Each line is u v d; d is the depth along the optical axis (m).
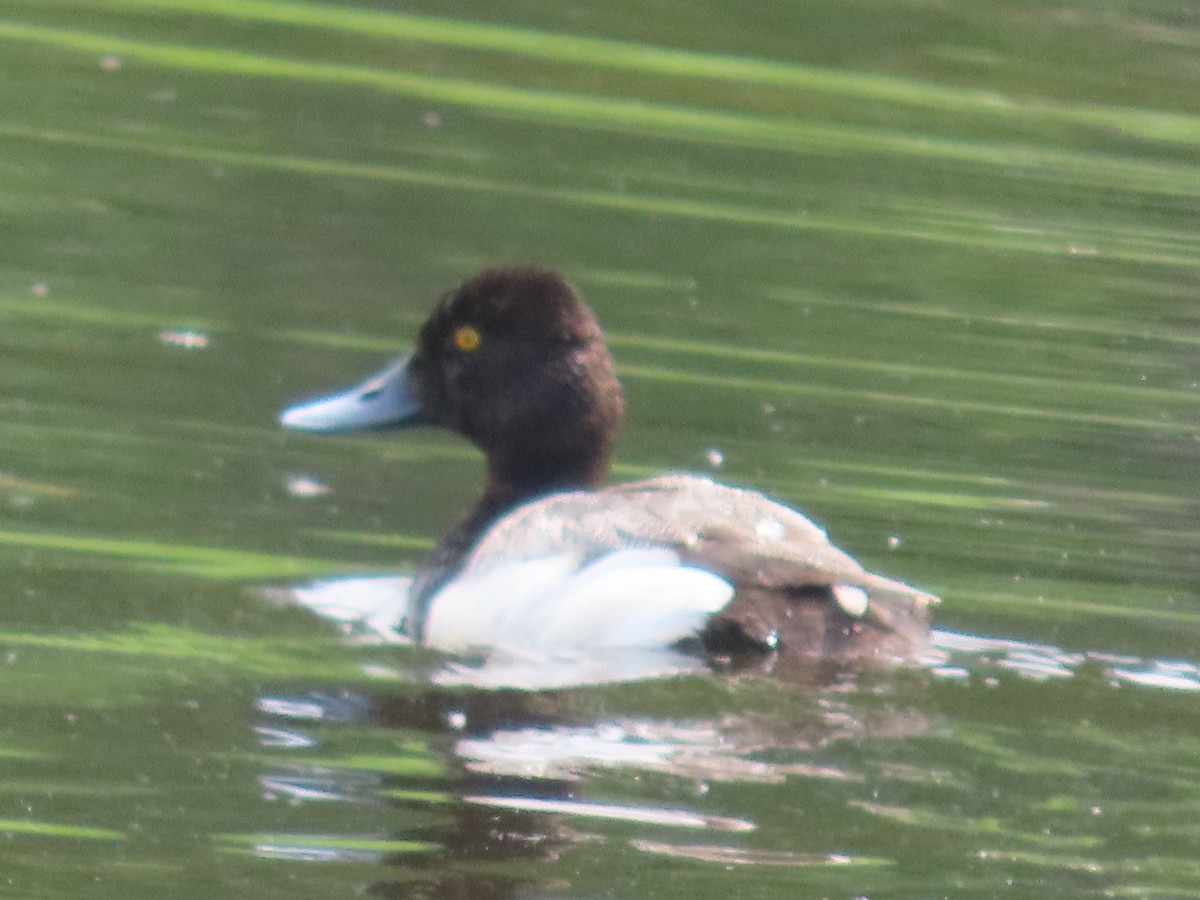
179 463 12.82
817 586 10.16
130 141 18.20
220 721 9.44
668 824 8.53
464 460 13.40
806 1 22.81
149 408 13.56
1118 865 8.42
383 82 20.05
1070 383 15.02
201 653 10.24
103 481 12.44
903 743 9.31
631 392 14.20
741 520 10.62
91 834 8.41
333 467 13.06
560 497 11.12
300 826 8.52
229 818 8.56
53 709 9.49
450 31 21.61
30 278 15.54
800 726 9.48
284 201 17.25
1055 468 13.45
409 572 11.61
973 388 14.76
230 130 18.64
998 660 10.30
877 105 20.50
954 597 11.29
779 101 20.38
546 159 18.52
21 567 11.16
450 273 16.11
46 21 20.98
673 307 15.78
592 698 9.71
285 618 10.81
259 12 21.78
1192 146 20.20
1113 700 9.91
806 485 12.92
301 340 14.84
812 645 10.01
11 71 19.52
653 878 8.19
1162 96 21.28
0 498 12.05
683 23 22.30
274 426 13.53
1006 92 21.05
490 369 11.91
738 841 8.48
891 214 18.02
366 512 12.41
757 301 16.05
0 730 9.23
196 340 14.73
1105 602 11.32
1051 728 9.55
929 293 16.50
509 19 22.14
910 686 9.88
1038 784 9.03
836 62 21.47
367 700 9.73
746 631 10.03
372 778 8.91
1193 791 9.02
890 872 8.30
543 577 10.54
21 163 17.52
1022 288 16.78
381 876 8.16
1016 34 22.47
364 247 16.42
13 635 10.31
